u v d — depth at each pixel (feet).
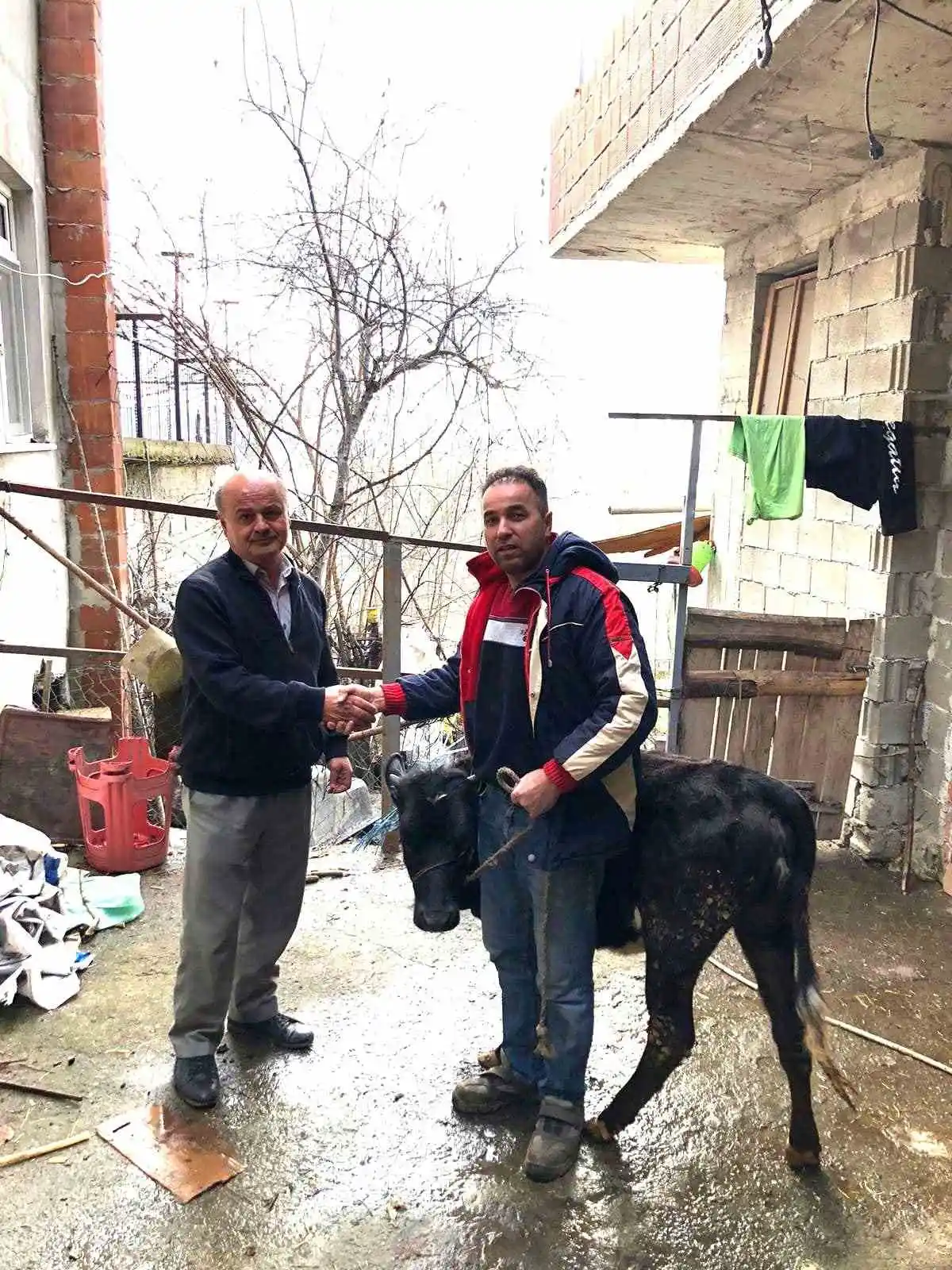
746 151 14.08
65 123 17.61
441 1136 8.45
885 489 14.20
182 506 12.66
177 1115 8.57
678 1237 7.37
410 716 8.63
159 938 11.68
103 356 18.24
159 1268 6.97
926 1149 8.44
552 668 7.41
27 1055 9.34
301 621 8.95
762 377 19.80
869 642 15.11
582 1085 8.13
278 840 9.08
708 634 14.82
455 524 25.05
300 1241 7.24
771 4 10.91
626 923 8.33
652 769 8.20
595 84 17.85
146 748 13.89
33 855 11.67
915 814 15.11
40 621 16.72
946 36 10.36
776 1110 8.95
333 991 10.73
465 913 12.69
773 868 7.72
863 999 11.17
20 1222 7.34
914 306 14.06
